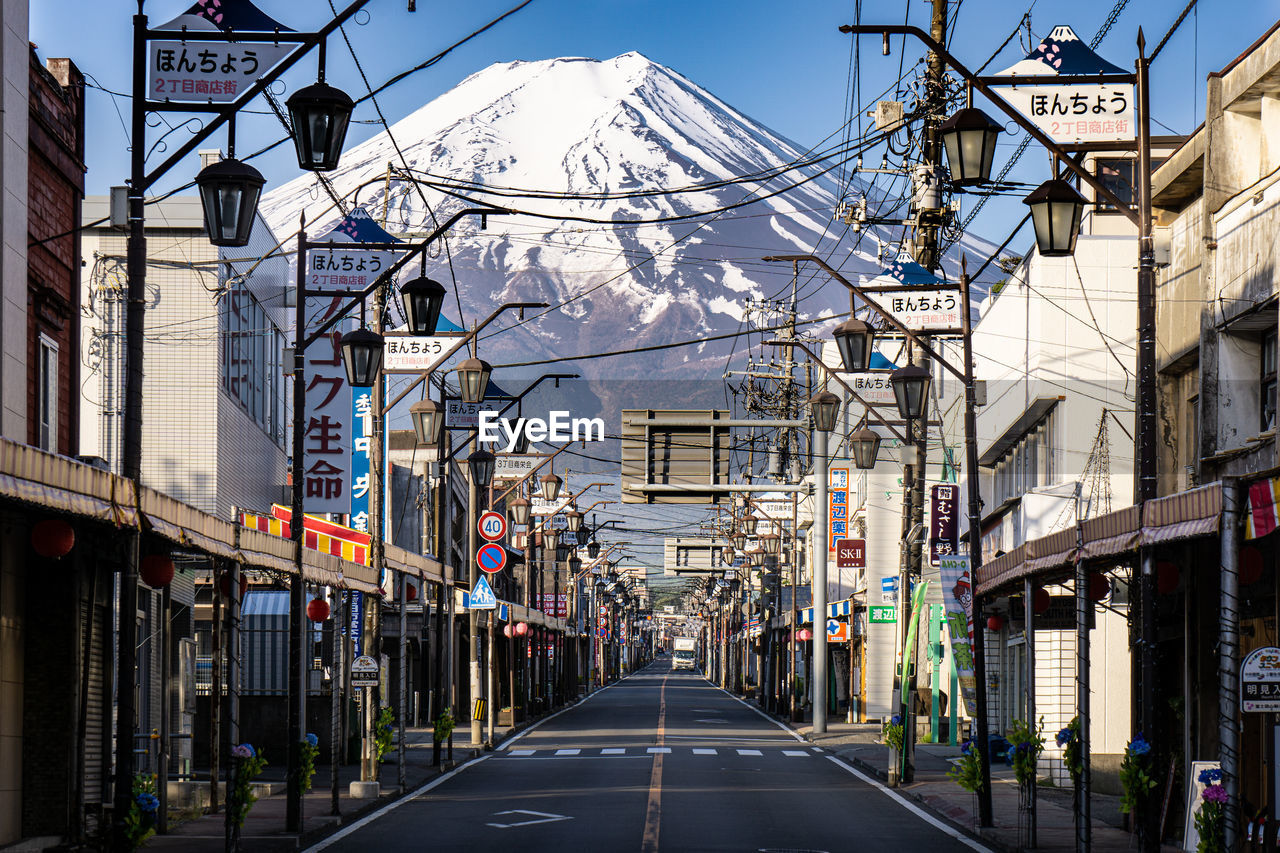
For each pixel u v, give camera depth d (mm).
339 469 34250
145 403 32656
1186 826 16812
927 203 30844
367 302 33062
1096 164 34375
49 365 21766
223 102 15727
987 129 17031
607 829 21750
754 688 91375
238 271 35312
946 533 38375
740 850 19344
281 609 34938
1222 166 23406
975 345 42938
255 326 37969
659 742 45469
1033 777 19609
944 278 29906
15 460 12648
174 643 27875
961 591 27703
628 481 31797
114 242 32688
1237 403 22750
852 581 68625
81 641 19141
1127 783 16609
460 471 65000
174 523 16656
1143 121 16797
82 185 23359
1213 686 19891
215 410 32844
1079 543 17625
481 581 40188
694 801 26422
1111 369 33469
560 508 66750
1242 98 23047
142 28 15734
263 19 15773
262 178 15602
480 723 41438
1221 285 23031
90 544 19016
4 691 17703
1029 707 20219
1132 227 34219
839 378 30906
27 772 18422
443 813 24406
